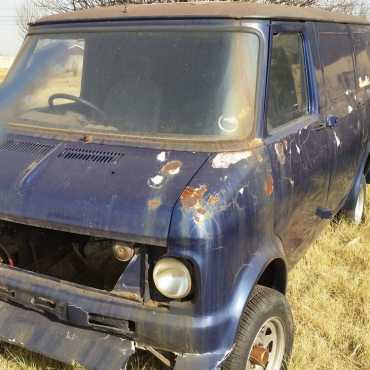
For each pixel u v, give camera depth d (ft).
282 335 10.78
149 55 11.34
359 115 16.61
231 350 8.93
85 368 9.41
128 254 8.84
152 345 8.86
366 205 21.27
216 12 11.19
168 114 10.68
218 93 10.52
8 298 10.05
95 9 13.06
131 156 9.78
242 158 9.60
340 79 15.60
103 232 8.79
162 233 8.41
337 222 19.29
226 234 8.62
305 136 12.14
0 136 11.21
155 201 8.61
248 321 9.55
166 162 9.44
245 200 9.19
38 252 11.57
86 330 9.36
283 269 10.83
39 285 9.54
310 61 13.25
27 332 9.64
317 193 13.08
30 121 11.73
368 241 18.53
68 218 9.03
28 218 9.37
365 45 19.19
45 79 12.34
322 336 13.08
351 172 16.52
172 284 8.43
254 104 10.46
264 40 10.89
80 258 11.48
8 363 11.48
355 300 14.61
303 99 12.94
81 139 10.64
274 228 10.58
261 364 10.04
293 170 11.19
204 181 8.85
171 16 11.44
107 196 8.89
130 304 8.82
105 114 11.26
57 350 9.29
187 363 8.68
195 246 8.30
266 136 10.54
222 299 8.74
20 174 9.78
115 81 11.49
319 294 14.67
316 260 16.51
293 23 12.40
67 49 12.32
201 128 10.33
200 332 8.50
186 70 10.91
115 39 11.80
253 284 9.31
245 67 10.62
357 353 12.55
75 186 9.24
